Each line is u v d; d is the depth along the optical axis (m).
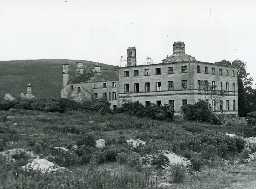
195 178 26.84
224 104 88.94
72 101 82.19
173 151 34.53
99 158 30.22
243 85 106.12
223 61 112.06
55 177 21.77
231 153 38.22
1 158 26.53
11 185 19.42
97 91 103.19
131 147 35.06
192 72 81.12
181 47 90.50
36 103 82.25
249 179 26.94
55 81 189.62
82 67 116.56
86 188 20.33
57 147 33.09
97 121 64.44
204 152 35.28
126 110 76.12
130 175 23.77
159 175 26.86
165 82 84.75
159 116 70.75
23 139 38.69
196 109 73.00
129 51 94.56
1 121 58.88
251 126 65.06
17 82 183.75
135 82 89.56
